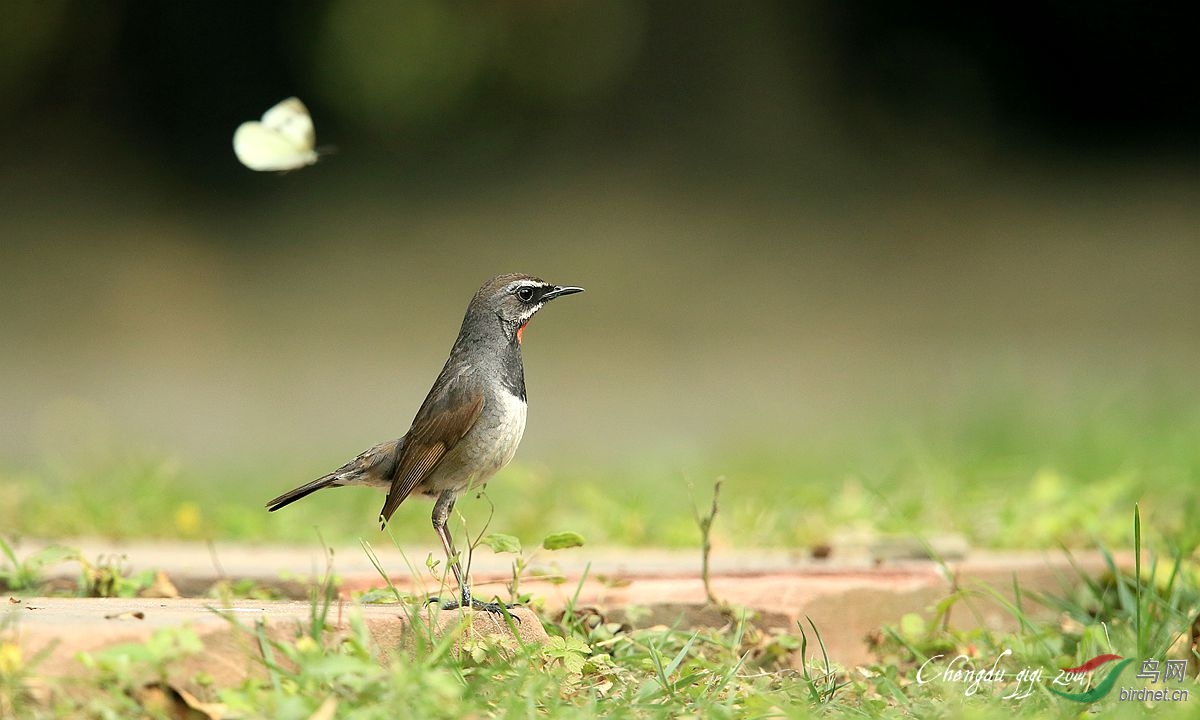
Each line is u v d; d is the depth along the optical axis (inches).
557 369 773.3
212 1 991.0
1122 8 1093.1
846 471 432.8
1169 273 931.3
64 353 807.1
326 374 763.4
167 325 862.5
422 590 227.5
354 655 176.9
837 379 737.0
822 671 218.4
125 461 434.3
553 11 1003.3
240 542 347.6
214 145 995.9
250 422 657.6
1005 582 273.6
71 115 986.1
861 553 316.5
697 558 311.1
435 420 237.0
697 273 923.4
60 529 345.1
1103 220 1013.2
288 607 199.6
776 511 373.4
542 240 954.1
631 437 616.4
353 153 995.9
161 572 255.3
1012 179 1064.8
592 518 368.8
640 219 979.9
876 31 1083.3
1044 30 1093.8
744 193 1018.7
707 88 1045.8
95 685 160.9
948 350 793.6
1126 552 299.0
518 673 188.9
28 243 927.7
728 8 1055.0
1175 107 1107.3
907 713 195.6
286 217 979.9
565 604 240.4
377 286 908.0
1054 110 1101.1
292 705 159.3
